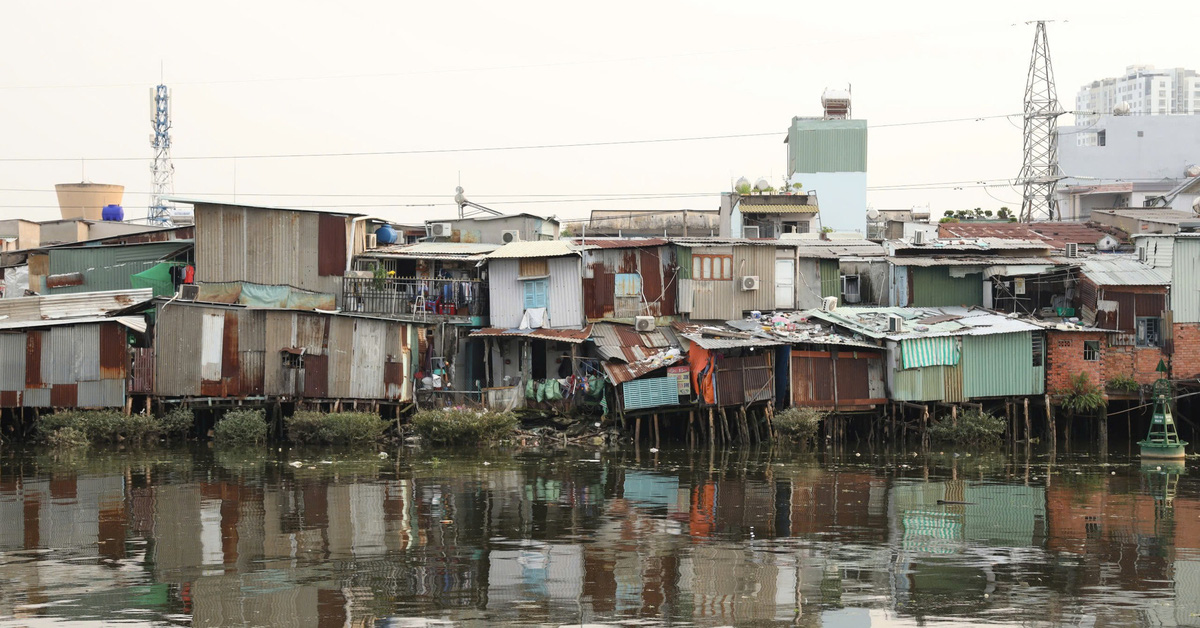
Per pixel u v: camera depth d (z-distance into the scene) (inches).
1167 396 1669.5
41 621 747.4
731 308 1892.2
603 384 1765.5
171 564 895.7
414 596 813.2
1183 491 1273.4
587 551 951.6
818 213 2394.2
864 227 2691.9
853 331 1819.6
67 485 1268.5
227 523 1053.8
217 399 1724.9
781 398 1769.2
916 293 1984.5
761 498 1211.2
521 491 1247.5
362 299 1884.8
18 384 1721.2
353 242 1955.0
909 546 975.6
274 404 1749.5
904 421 1779.0
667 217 2620.6
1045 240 2314.2
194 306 1727.4
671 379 1708.9
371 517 1088.8
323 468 1422.2
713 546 972.6
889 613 780.0
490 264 1904.5
